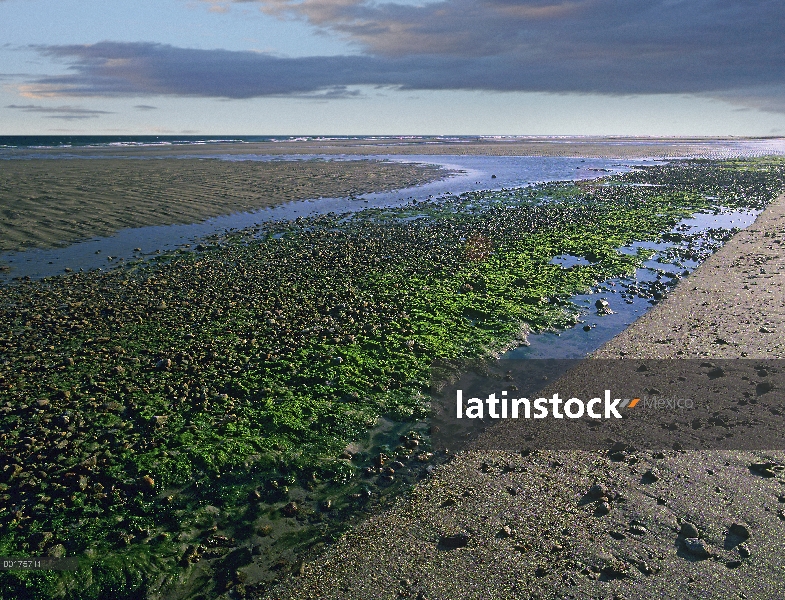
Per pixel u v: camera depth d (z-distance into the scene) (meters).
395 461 9.59
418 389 11.77
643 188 37.88
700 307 15.41
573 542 7.41
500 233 24.23
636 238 23.53
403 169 48.84
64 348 13.38
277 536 8.11
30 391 11.54
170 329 14.37
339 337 13.87
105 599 7.27
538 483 8.69
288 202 31.31
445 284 17.70
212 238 23.14
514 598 6.66
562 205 31.22
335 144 93.44
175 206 28.81
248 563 7.66
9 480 9.02
